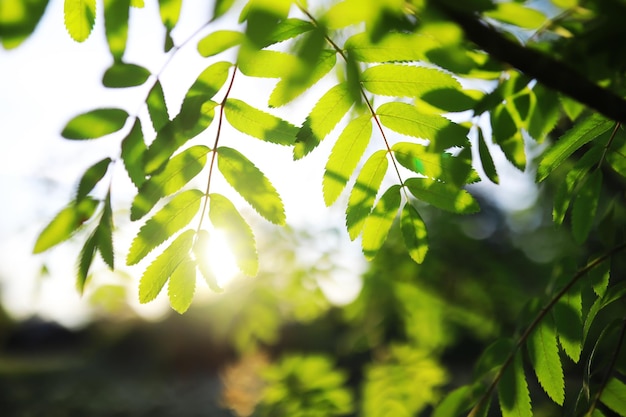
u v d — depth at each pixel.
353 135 0.51
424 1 0.41
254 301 1.11
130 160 0.51
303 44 0.41
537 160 0.72
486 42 0.41
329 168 0.52
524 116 0.52
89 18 0.48
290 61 0.42
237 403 1.19
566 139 0.52
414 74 0.48
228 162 0.51
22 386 3.59
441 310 1.21
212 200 0.51
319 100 0.49
